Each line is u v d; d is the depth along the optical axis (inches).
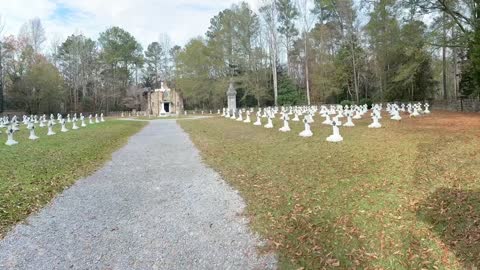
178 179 360.2
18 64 2285.9
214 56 2437.3
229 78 2273.6
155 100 2645.2
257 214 246.1
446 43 952.3
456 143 437.1
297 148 490.3
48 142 697.0
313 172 342.0
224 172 382.9
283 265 180.9
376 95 1795.0
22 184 339.9
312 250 193.2
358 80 1919.3
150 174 388.8
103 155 536.4
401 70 1216.8
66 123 1355.8
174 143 678.5
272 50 1941.4
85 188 331.6
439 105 1387.8
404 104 1392.7
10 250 202.1
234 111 1616.6
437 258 176.9
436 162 340.8
